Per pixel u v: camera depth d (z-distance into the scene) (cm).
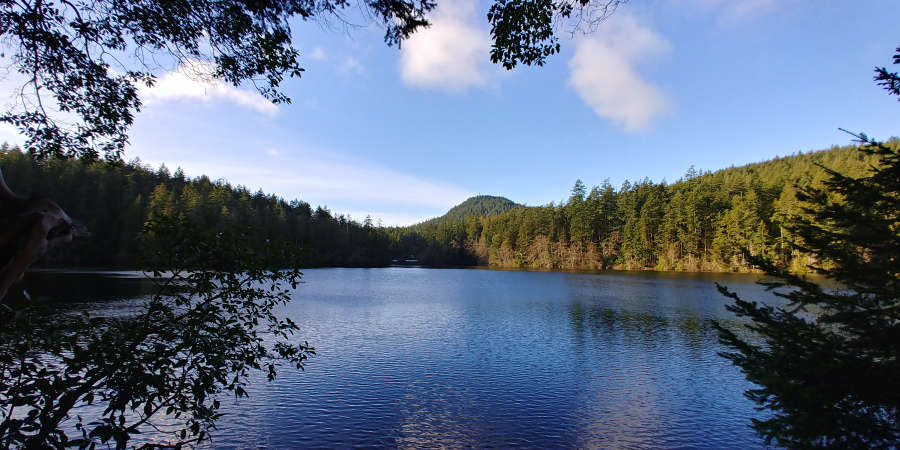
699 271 6625
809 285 367
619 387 1180
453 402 1052
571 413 997
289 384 1150
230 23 402
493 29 442
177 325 374
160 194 6475
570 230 8981
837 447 325
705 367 1387
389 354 1504
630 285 4619
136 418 853
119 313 1852
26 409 778
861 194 339
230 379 1163
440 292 3916
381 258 11156
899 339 310
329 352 1509
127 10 381
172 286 396
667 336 1878
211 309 398
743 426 933
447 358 1466
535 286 4638
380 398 1066
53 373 325
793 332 371
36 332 323
